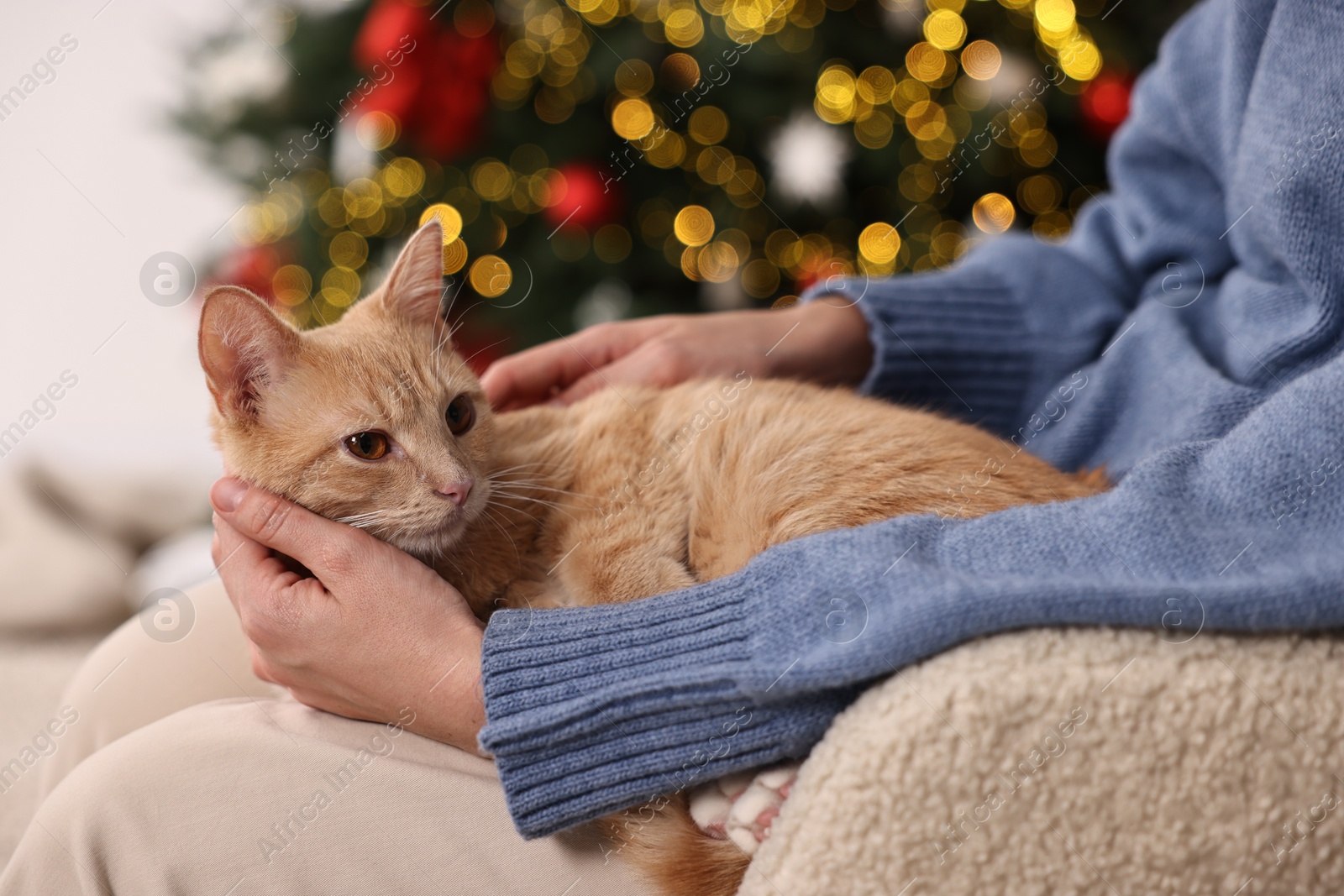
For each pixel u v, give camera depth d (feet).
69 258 12.07
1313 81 3.58
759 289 9.24
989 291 5.37
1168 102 4.77
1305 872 2.46
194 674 4.19
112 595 9.21
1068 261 5.40
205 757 2.95
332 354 4.40
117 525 10.53
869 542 2.84
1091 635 2.50
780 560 2.95
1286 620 2.48
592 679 2.84
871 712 2.49
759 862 2.58
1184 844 2.41
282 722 3.27
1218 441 3.09
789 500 4.00
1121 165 5.16
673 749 2.74
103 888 2.81
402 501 4.31
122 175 12.04
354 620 3.32
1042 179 9.27
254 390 4.27
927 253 8.96
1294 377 3.68
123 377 12.46
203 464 11.10
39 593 8.93
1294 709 2.40
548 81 8.57
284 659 3.42
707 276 8.99
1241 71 4.08
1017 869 2.42
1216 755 2.39
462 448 4.60
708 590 3.03
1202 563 2.59
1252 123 3.87
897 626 2.51
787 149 9.03
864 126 8.81
